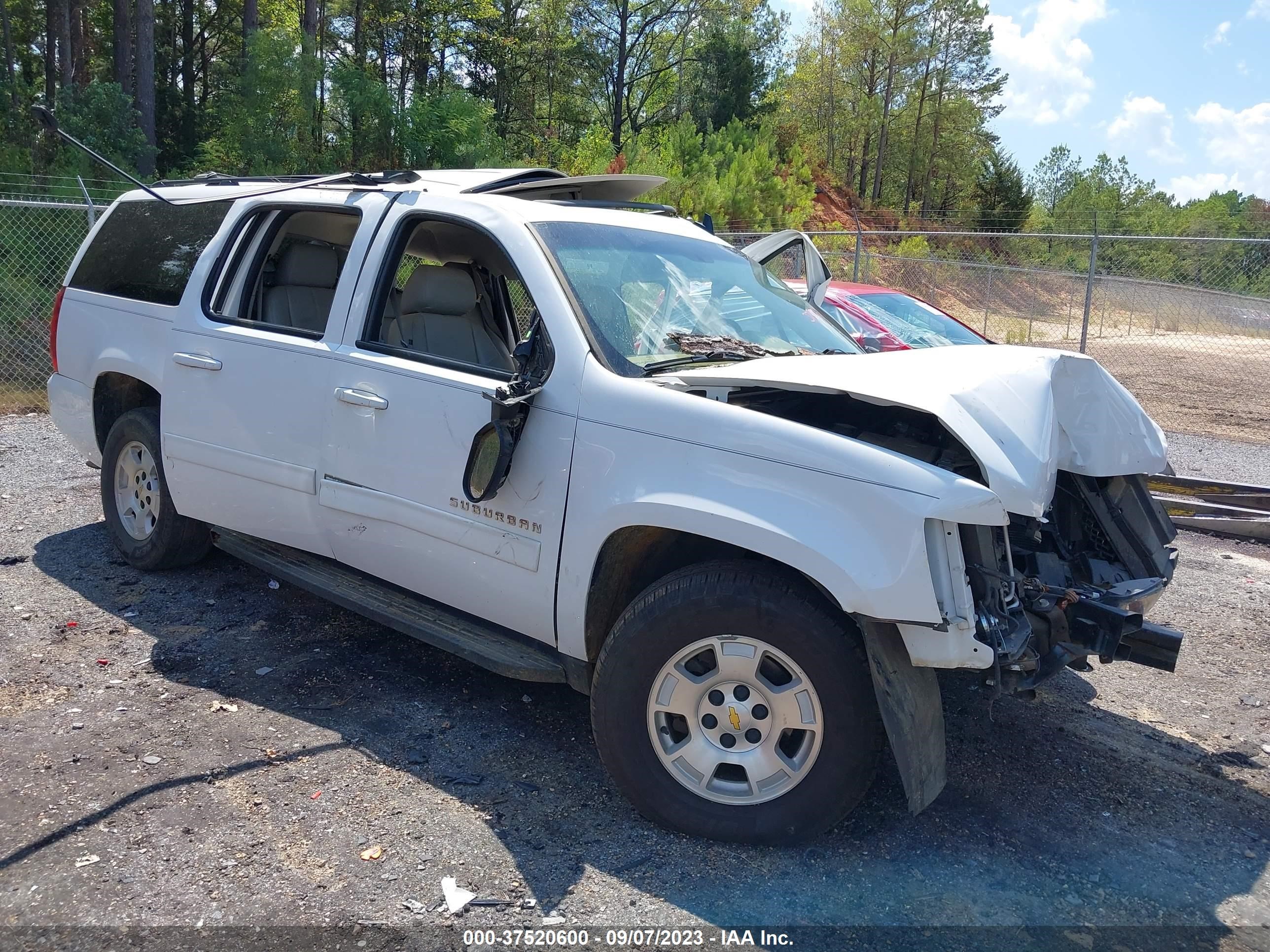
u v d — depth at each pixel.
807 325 4.21
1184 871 3.08
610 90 48.41
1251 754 3.93
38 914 2.59
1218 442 11.25
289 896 2.72
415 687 4.09
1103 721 4.17
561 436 3.27
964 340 9.48
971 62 60.41
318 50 29.39
